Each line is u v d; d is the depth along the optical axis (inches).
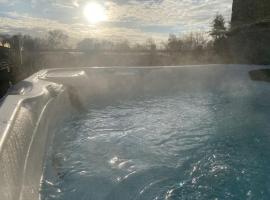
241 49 404.8
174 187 107.0
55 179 110.1
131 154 134.6
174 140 151.8
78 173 115.4
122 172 117.0
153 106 218.4
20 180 83.5
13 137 85.1
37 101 128.1
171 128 169.8
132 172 117.3
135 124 177.3
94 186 106.8
